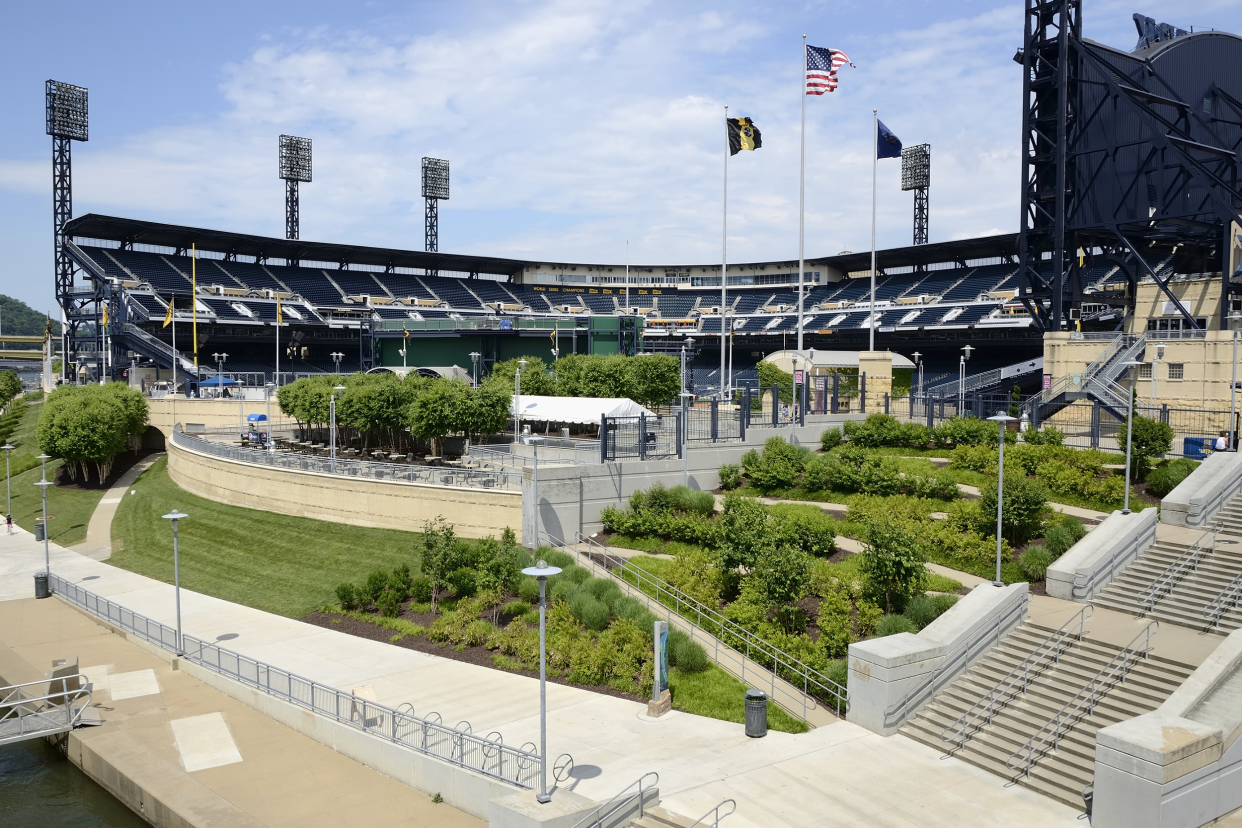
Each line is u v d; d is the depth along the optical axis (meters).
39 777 28.69
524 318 110.19
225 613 41.34
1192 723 20.02
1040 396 59.31
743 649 30.56
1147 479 40.94
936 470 46.56
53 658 36.66
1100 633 26.89
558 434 70.44
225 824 22.72
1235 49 75.56
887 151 66.38
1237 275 61.75
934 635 26.89
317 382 75.56
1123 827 19.16
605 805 20.03
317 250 140.75
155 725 29.58
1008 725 23.89
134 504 67.25
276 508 56.31
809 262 156.12
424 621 37.56
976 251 130.25
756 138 69.38
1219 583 28.48
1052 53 68.12
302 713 28.78
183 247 133.12
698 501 42.78
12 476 82.56
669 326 154.25
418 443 71.12
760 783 21.94
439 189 160.75
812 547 36.66
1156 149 66.62
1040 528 36.03
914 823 19.95
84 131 123.38
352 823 22.77
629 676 29.25
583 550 41.44
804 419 56.75
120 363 117.69
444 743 24.28
